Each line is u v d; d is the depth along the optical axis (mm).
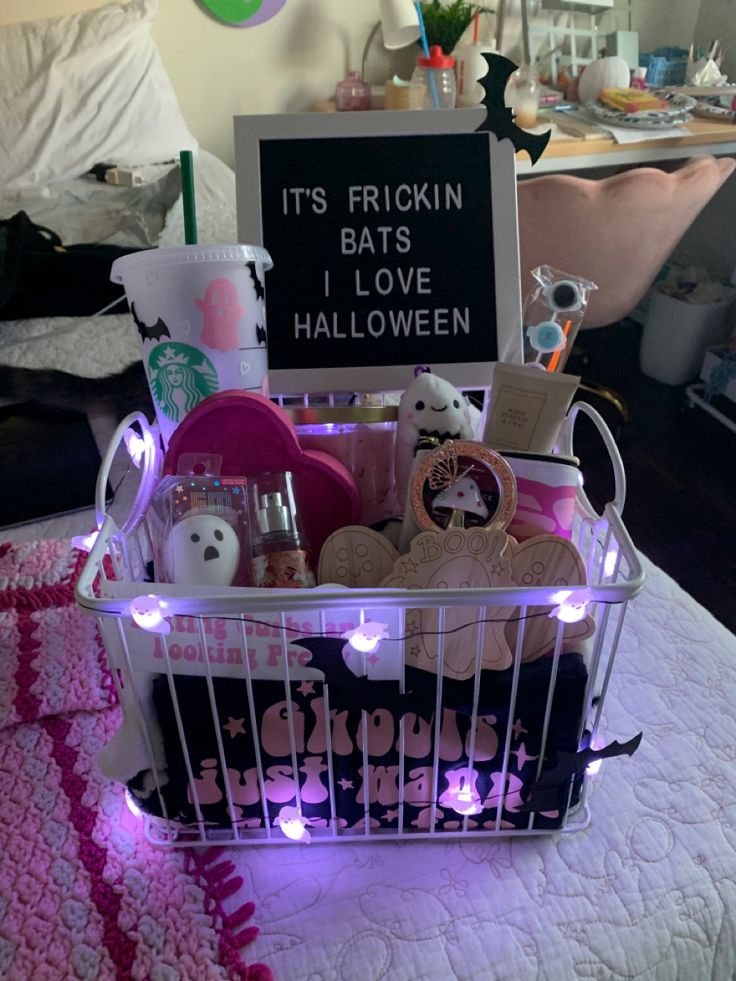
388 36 2338
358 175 795
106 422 1084
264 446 678
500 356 812
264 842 598
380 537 613
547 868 583
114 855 589
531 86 2100
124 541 601
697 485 1961
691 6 2654
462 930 542
